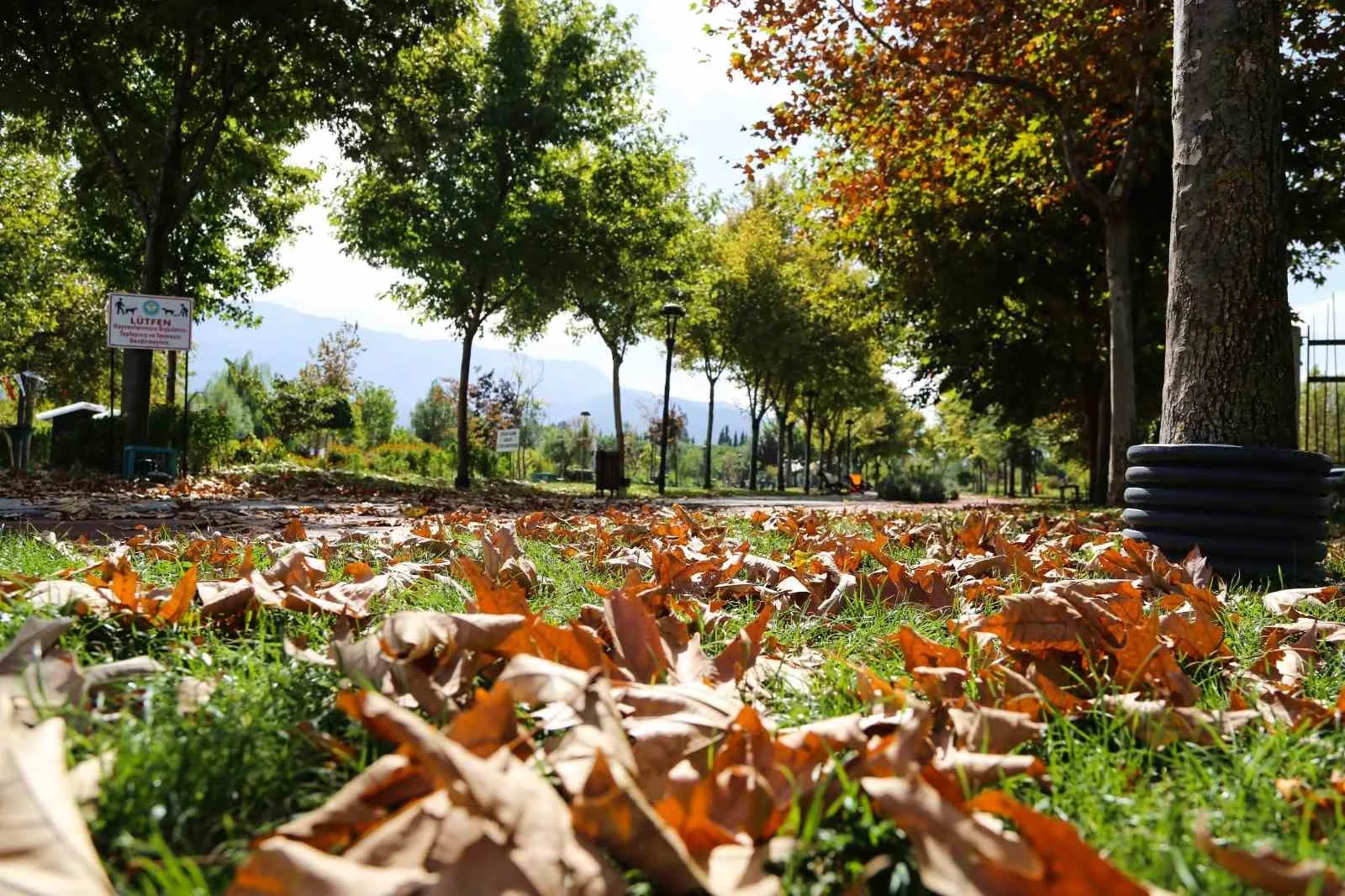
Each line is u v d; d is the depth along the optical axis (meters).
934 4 13.77
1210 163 5.28
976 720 1.65
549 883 0.96
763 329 40.66
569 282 25.48
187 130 21.77
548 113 24.45
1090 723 1.95
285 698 1.74
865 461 81.81
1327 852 1.29
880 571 3.97
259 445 30.97
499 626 1.81
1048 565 4.51
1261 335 5.15
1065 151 16.20
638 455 68.75
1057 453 59.31
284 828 1.08
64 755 1.25
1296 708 2.01
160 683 1.72
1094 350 24.28
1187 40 5.42
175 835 1.19
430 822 1.07
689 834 1.16
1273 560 4.78
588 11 25.88
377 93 19.94
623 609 2.10
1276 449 4.80
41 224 37.25
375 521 8.87
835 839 1.20
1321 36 15.84
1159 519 4.98
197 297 29.22
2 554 3.73
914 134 15.45
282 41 18.89
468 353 25.19
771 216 42.38
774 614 3.24
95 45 18.91
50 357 46.81
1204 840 1.10
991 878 1.03
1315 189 18.20
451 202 24.09
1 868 0.90
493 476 37.44
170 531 6.43
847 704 1.99
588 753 1.29
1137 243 21.66
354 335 58.25
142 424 19.06
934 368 27.92
